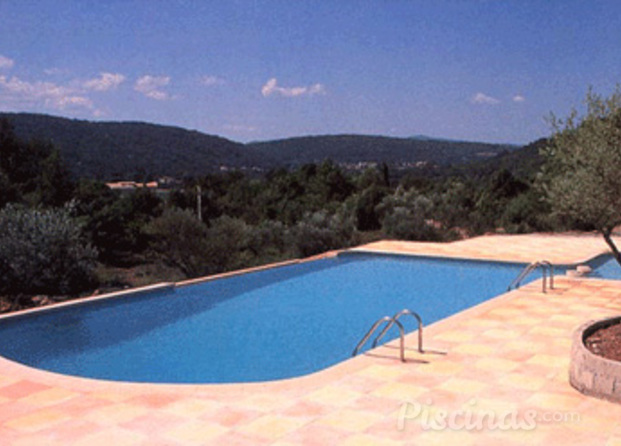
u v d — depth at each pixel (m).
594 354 5.65
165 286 12.77
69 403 5.50
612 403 5.32
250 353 8.88
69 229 16.22
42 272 15.23
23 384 6.05
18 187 26.30
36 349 8.97
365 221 31.12
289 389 5.78
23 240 15.10
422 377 6.09
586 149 6.24
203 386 5.89
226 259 21.31
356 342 9.45
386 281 14.12
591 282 11.45
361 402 5.41
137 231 28.33
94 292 15.77
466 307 11.73
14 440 4.70
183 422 5.02
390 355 6.86
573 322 8.40
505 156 76.50
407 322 10.64
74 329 10.02
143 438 4.70
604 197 6.16
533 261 15.09
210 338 9.65
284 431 4.79
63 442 4.65
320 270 15.47
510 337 7.63
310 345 9.31
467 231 24.69
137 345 9.25
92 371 8.04
